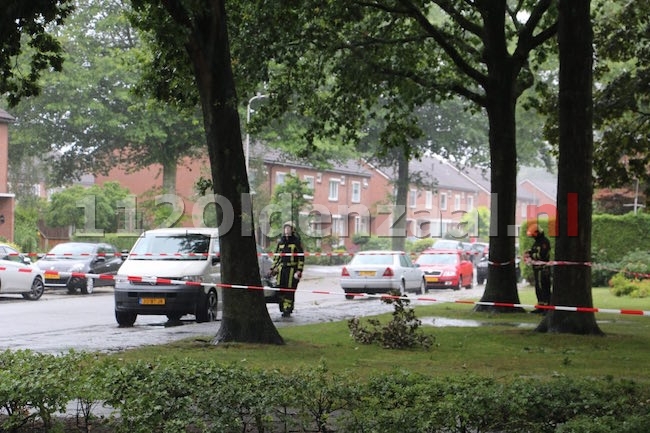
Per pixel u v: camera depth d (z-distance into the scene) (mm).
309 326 21312
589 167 19547
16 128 61969
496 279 25906
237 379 8562
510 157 25734
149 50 21531
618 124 30750
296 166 73750
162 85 20766
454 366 14492
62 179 65938
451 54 25344
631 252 43062
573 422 7250
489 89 25688
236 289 16719
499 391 7930
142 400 7984
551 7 26922
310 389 8070
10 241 47562
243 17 22281
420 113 70875
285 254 24562
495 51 25562
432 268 41688
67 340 18562
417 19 25047
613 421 7297
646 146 30547
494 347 17453
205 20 16188
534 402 7738
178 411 8023
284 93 26719
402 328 17188
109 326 22141
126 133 57375
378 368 13922
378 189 88062
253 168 56469
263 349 15961
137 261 22859
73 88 58156
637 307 28062
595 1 33312
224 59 16422
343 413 7895
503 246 25812
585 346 17656
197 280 22359
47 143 62406
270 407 7891
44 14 14164
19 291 30797
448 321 22984
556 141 29438
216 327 21344
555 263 19781
